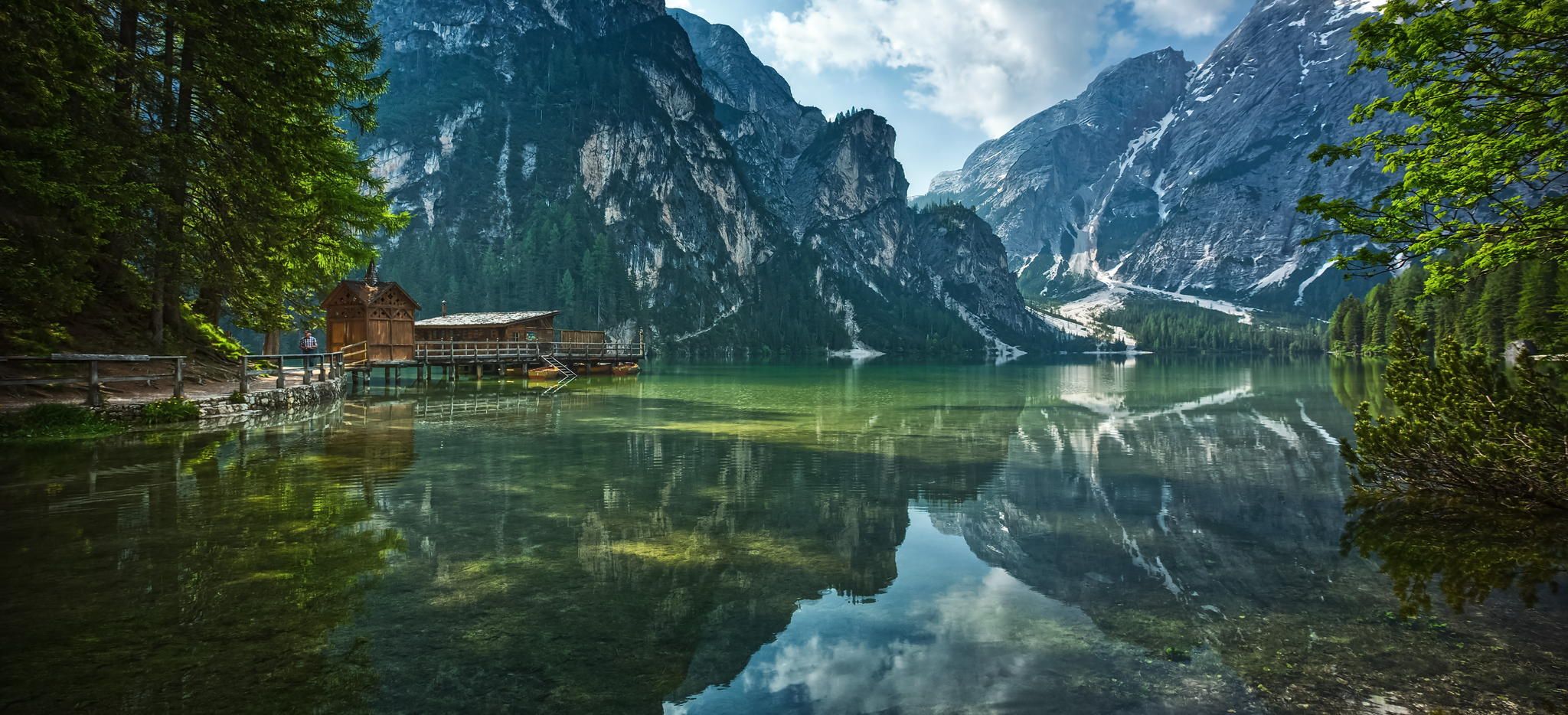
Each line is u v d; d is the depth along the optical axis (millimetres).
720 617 6008
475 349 47656
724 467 14000
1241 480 13055
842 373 73625
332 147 25656
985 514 10219
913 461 15156
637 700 4453
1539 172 9562
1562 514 9188
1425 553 7770
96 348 18844
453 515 9352
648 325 161500
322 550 7496
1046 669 5008
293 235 23625
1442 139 10273
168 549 7344
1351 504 10680
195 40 18766
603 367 60844
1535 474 9047
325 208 26531
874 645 5469
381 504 9805
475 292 137750
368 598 6152
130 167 16781
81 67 15078
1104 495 11680
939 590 6789
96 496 9664
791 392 39281
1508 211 9812
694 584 6863
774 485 12242
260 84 19188
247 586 6309
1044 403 32281
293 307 32406
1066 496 11531
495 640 5348
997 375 69438
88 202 14461
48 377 16875
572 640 5398
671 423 22062
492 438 17656
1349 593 6559
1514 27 8945
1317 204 11430
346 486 10977
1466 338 67562
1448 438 9797
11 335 15609
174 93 19250
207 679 4504
